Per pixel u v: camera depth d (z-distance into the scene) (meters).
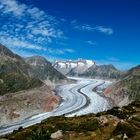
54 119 63.81
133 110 70.50
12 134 51.66
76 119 61.19
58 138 45.31
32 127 56.38
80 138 45.53
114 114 60.62
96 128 50.25
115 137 43.34
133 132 44.25
